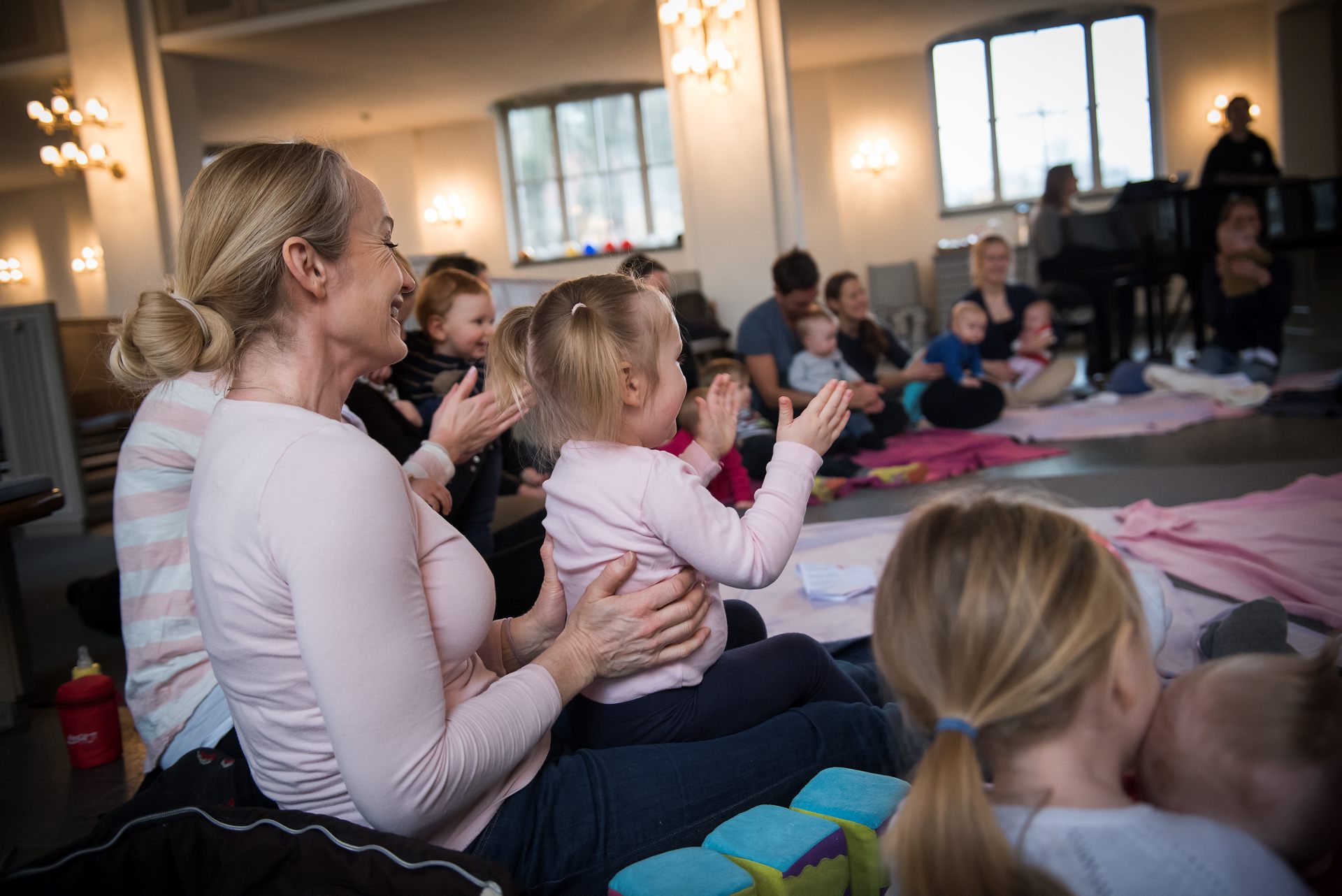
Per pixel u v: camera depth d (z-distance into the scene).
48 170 12.76
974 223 11.59
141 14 7.88
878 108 11.64
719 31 6.80
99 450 6.58
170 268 7.87
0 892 0.94
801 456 1.29
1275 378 5.64
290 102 10.36
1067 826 0.71
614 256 11.98
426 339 2.65
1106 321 6.95
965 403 5.23
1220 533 2.64
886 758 1.29
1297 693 0.78
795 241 6.90
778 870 1.00
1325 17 10.12
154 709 1.51
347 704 0.89
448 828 1.01
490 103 11.81
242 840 0.92
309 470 0.93
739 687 1.29
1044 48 11.29
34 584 4.04
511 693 1.05
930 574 0.76
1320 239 5.99
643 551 1.22
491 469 2.29
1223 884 0.68
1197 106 10.99
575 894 1.07
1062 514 0.79
